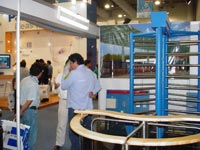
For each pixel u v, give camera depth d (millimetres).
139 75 4371
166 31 3238
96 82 3785
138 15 6738
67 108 3781
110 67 5156
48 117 6547
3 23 11430
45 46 11844
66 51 11406
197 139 1713
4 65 10023
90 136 1816
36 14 3645
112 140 1708
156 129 2855
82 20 4910
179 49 4746
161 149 1799
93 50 9391
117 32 5109
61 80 3807
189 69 4746
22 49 12172
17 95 2129
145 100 4238
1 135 3078
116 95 4984
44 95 8578
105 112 2570
